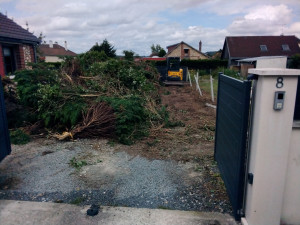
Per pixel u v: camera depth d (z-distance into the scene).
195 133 6.52
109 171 4.24
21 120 6.52
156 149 5.32
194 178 3.98
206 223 2.86
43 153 5.02
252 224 2.65
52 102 6.36
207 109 9.69
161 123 7.07
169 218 2.95
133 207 3.20
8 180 3.93
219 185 3.75
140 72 10.55
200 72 31.53
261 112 2.41
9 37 10.16
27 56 12.10
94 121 5.90
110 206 3.21
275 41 39.47
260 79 2.41
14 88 7.25
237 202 2.83
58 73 8.45
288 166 2.62
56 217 2.98
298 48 38.59
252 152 2.59
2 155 3.77
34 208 3.15
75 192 3.57
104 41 33.78
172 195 3.49
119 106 6.24
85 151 5.15
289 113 2.41
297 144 2.57
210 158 4.80
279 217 2.63
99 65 9.27
